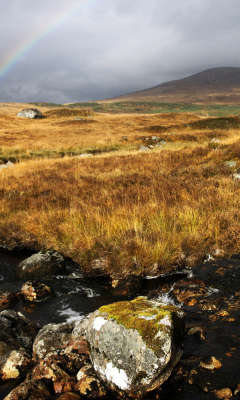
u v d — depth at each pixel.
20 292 5.43
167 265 5.96
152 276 5.89
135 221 7.13
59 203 10.35
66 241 7.42
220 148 17.05
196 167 13.30
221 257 5.96
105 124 52.44
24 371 3.10
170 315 2.74
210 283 4.68
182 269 6.04
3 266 7.05
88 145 33.34
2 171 18.81
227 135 35.78
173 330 2.65
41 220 8.59
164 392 2.49
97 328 2.72
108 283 5.89
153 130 47.06
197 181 10.85
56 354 3.06
